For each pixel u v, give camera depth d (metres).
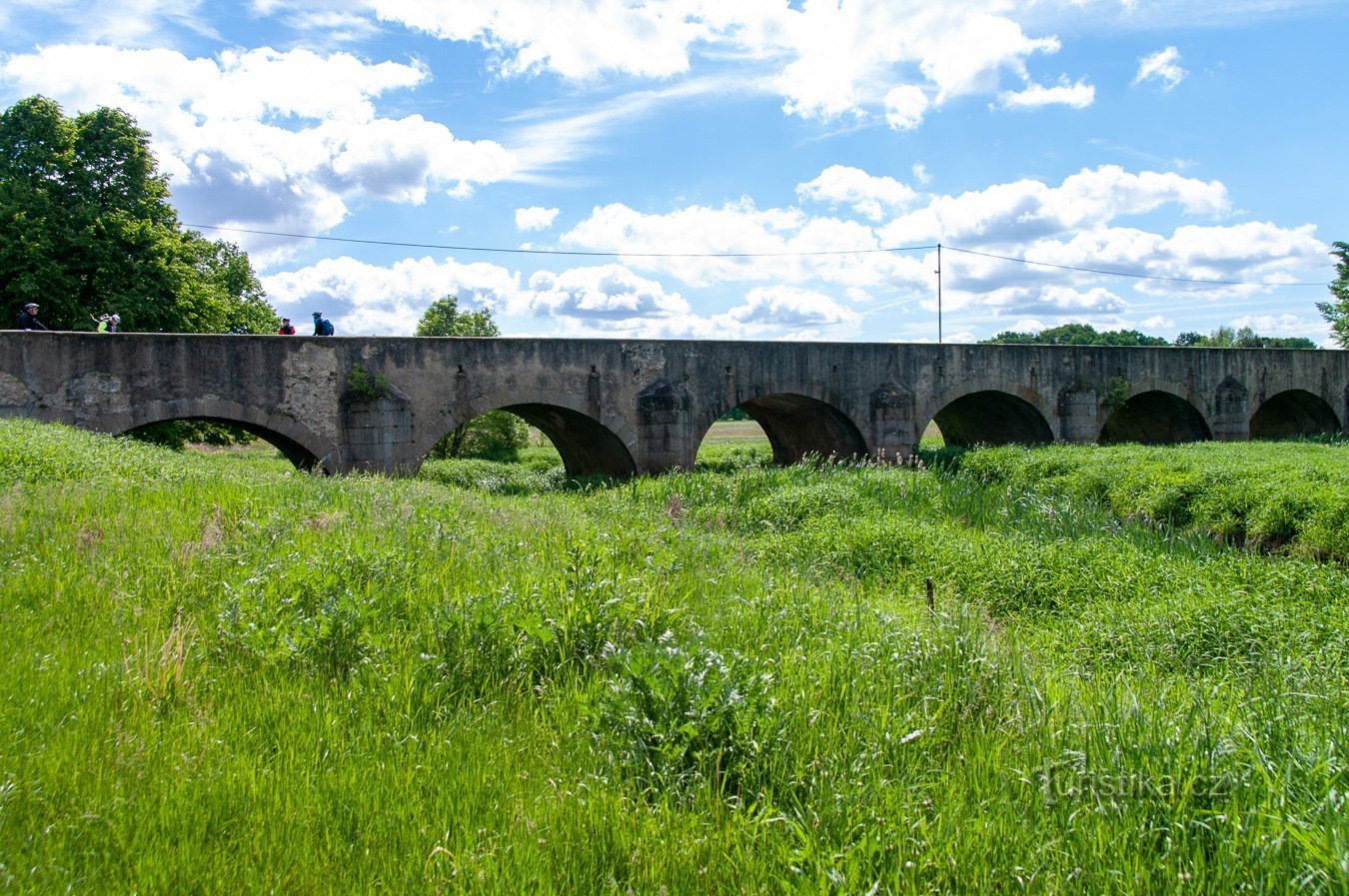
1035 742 4.51
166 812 3.44
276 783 3.75
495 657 5.24
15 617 5.75
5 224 23.56
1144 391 31.94
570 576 6.53
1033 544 11.21
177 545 7.69
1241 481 16.77
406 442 19.89
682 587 7.81
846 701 4.98
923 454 30.08
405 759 4.07
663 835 3.52
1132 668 7.29
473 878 3.14
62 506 8.99
